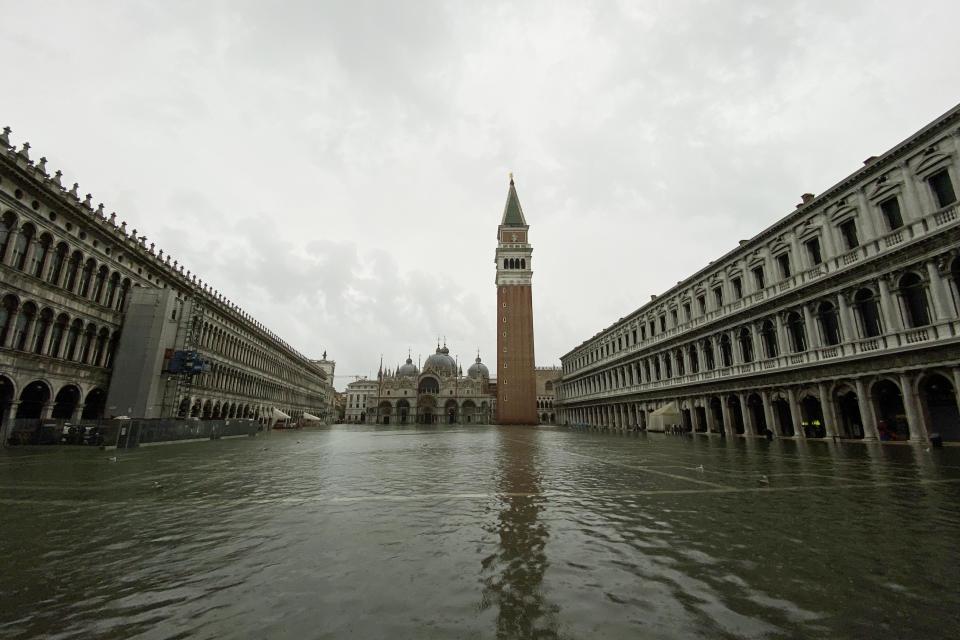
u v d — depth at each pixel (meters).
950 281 26.11
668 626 5.07
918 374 27.36
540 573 6.71
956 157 26.02
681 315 54.50
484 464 21.27
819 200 34.53
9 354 30.94
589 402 86.50
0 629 5.07
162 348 41.69
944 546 7.75
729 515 10.23
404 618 5.29
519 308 114.94
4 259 30.47
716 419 47.97
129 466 20.05
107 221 40.38
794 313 37.06
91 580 6.54
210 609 5.57
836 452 24.00
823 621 5.16
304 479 16.39
